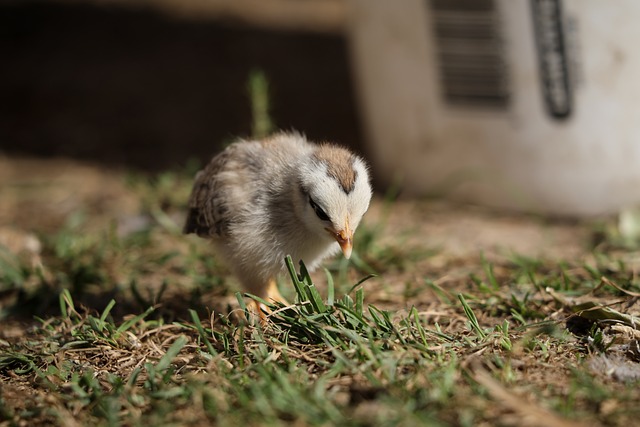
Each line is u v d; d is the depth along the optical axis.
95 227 10.60
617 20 9.27
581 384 5.71
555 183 10.16
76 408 5.79
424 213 10.79
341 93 15.12
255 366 5.98
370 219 10.56
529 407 5.30
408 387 5.68
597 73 9.53
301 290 6.68
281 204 7.11
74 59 17.30
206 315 7.62
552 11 9.48
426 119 10.73
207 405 5.57
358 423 5.18
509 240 9.79
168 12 19.69
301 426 5.21
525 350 6.32
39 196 11.96
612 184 9.91
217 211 7.26
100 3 20.22
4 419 5.77
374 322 6.65
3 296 8.53
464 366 5.91
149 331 6.98
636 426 5.25
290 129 13.76
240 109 14.75
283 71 16.30
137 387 6.09
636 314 6.98
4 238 10.09
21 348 6.95
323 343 6.38
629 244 9.05
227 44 17.70
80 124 14.64
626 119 9.60
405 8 10.38
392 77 10.81
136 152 13.47
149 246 9.67
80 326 7.21
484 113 10.27
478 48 10.04
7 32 18.61
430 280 8.02
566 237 9.82
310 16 19.34
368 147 11.70
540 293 7.49
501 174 10.45
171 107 15.06
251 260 7.24
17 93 15.91
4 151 13.80
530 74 9.81
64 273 8.80
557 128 9.91
